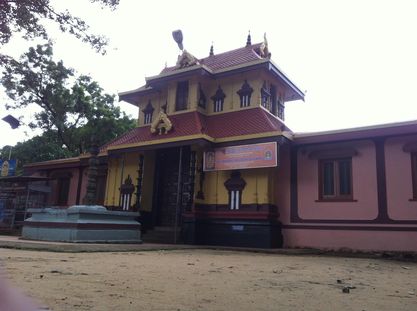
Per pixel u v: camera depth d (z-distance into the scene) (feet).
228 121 56.65
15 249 33.71
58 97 95.50
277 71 58.18
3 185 79.51
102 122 94.68
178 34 68.69
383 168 45.21
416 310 12.98
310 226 48.93
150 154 62.59
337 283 19.51
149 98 67.82
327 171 49.42
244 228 50.34
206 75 58.59
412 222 42.55
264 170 50.75
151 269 22.63
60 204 76.07
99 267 22.57
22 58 93.30
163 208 60.64
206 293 15.02
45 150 100.22
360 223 45.65
